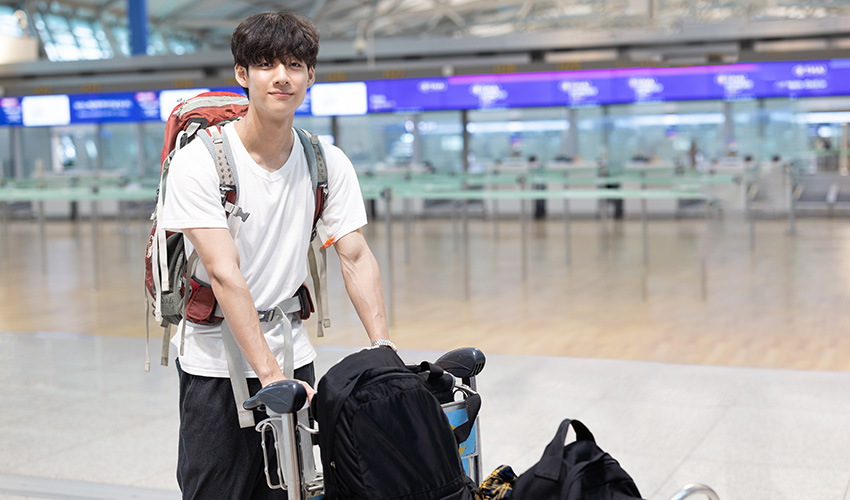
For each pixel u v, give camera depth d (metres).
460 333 5.52
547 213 15.38
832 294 6.56
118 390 4.09
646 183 9.05
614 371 4.30
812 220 13.09
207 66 14.43
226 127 1.72
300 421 1.53
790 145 14.26
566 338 5.26
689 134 14.55
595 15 21.81
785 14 23.73
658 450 3.11
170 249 1.76
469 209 15.48
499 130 15.26
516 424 3.45
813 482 2.77
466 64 13.76
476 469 1.74
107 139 16.53
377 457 1.42
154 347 5.08
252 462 1.81
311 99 14.20
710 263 8.58
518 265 8.89
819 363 4.42
